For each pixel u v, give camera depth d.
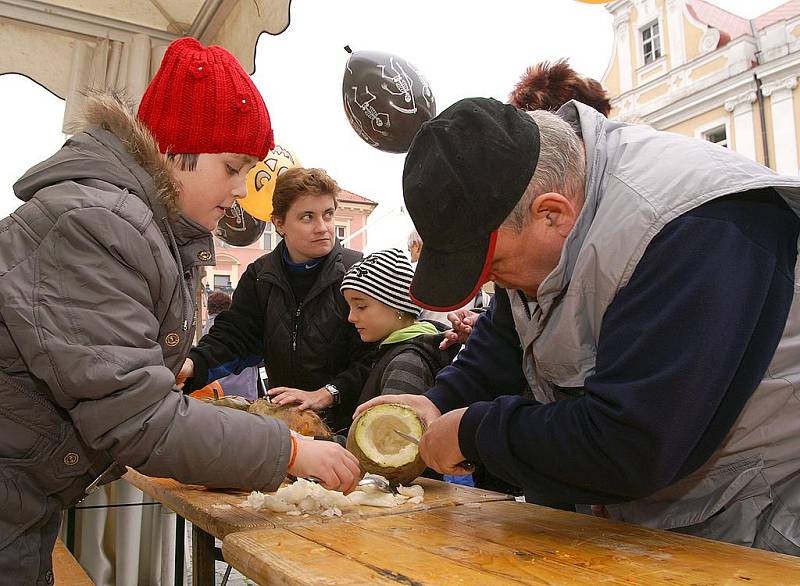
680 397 0.77
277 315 2.30
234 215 3.29
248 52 2.62
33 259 1.00
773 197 0.93
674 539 0.90
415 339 1.88
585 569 0.75
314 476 1.16
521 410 0.94
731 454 0.98
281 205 2.24
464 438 0.99
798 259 0.91
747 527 0.98
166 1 2.98
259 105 1.32
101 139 1.17
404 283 1.98
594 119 1.05
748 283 0.81
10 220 1.04
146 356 1.03
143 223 1.08
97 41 3.04
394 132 2.50
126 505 2.59
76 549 2.59
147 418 1.02
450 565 0.77
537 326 1.03
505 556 0.81
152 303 1.11
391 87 2.42
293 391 1.93
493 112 0.96
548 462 0.88
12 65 2.97
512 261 0.98
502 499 1.24
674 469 0.80
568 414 0.87
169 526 2.75
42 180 1.11
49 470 1.09
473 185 0.90
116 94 1.29
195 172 1.27
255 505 1.16
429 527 0.99
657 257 0.83
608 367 0.84
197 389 2.28
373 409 1.35
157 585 2.72
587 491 0.89
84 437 1.03
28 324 0.96
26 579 1.09
